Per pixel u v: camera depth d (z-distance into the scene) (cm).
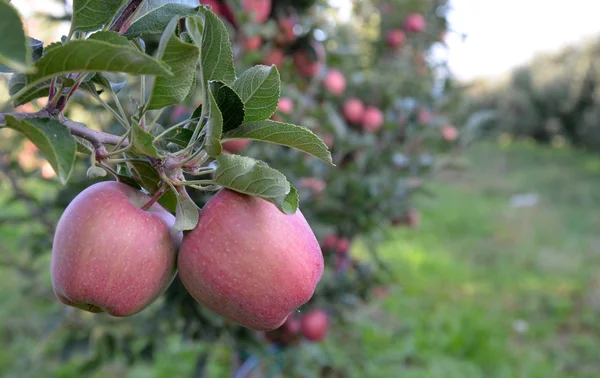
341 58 91
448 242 257
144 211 28
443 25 125
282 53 80
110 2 25
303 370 92
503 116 584
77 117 75
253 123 26
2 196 141
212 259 27
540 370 145
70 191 62
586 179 418
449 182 419
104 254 26
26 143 79
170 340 125
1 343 133
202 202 53
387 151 102
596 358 157
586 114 534
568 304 189
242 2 67
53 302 83
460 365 143
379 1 127
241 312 28
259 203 28
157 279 28
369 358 138
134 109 29
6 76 45
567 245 258
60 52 20
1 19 16
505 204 347
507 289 203
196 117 27
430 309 179
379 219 93
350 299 87
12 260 86
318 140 26
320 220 84
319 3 83
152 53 59
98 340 79
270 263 27
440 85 118
